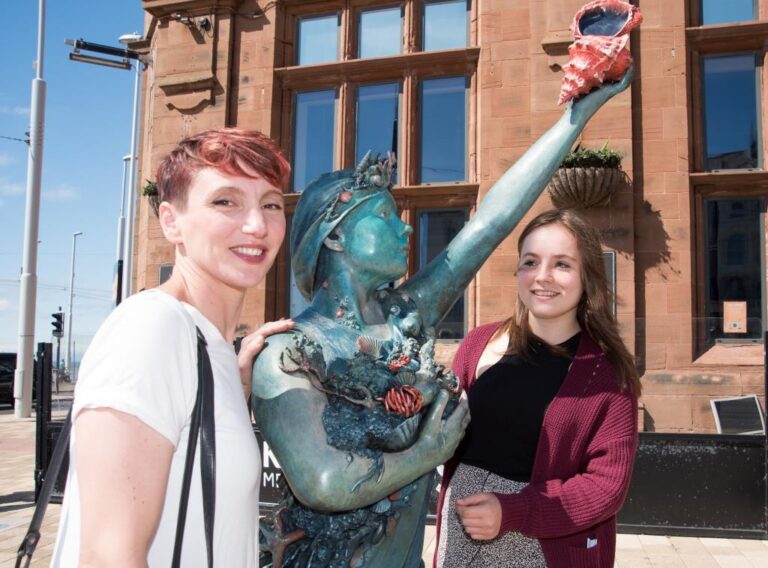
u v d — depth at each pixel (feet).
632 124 23.99
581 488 5.46
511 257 24.40
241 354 4.88
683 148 23.73
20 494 21.09
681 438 15.80
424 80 28.30
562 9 24.88
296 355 4.60
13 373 63.72
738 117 24.99
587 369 6.04
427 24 28.68
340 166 28.45
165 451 3.08
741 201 24.40
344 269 5.26
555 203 23.95
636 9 5.81
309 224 5.26
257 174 3.94
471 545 6.04
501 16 26.14
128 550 2.80
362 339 5.01
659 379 22.12
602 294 6.28
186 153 3.94
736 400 19.74
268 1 29.25
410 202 27.30
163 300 3.49
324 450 4.33
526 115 25.39
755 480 15.39
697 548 14.78
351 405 4.69
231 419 3.59
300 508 4.92
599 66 5.63
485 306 24.53
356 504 4.37
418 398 4.71
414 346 5.17
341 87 28.76
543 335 6.50
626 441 5.73
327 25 29.99
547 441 5.89
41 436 19.31
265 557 4.97
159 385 3.13
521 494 5.37
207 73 28.94
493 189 6.04
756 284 23.94
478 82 26.61
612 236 23.36
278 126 29.07
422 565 5.37
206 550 3.33
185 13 29.53
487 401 6.31
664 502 15.74
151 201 28.76
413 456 4.58
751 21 24.07
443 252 5.98
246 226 3.88
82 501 2.85
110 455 2.88
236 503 3.52
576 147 23.47
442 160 27.96
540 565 5.83
